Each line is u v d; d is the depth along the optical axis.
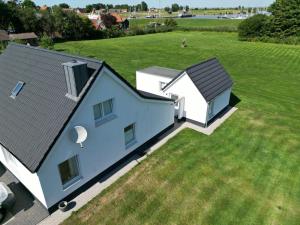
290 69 40.44
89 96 11.84
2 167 15.61
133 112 15.48
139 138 17.00
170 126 20.48
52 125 11.20
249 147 17.92
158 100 17.31
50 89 12.41
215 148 17.80
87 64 12.26
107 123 13.71
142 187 14.08
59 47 59.84
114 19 108.81
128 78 33.78
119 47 59.94
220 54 51.84
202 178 14.80
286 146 18.06
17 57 15.99
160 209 12.66
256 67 41.59
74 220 12.02
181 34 87.12
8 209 12.50
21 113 12.62
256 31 70.19
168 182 14.45
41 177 11.12
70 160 12.61
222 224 11.84
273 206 12.82
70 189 12.90
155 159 16.56
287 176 14.97
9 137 12.06
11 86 14.49
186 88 20.38
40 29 77.19
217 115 22.70
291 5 65.06
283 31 67.81
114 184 14.30
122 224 11.85
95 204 12.91
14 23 74.25
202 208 12.72
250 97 27.86
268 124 21.38
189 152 17.31
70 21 77.25
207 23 128.12
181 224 11.85
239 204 12.95
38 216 12.19
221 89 21.66
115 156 15.34
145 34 90.81
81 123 12.05
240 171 15.41
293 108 24.89
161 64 42.97
